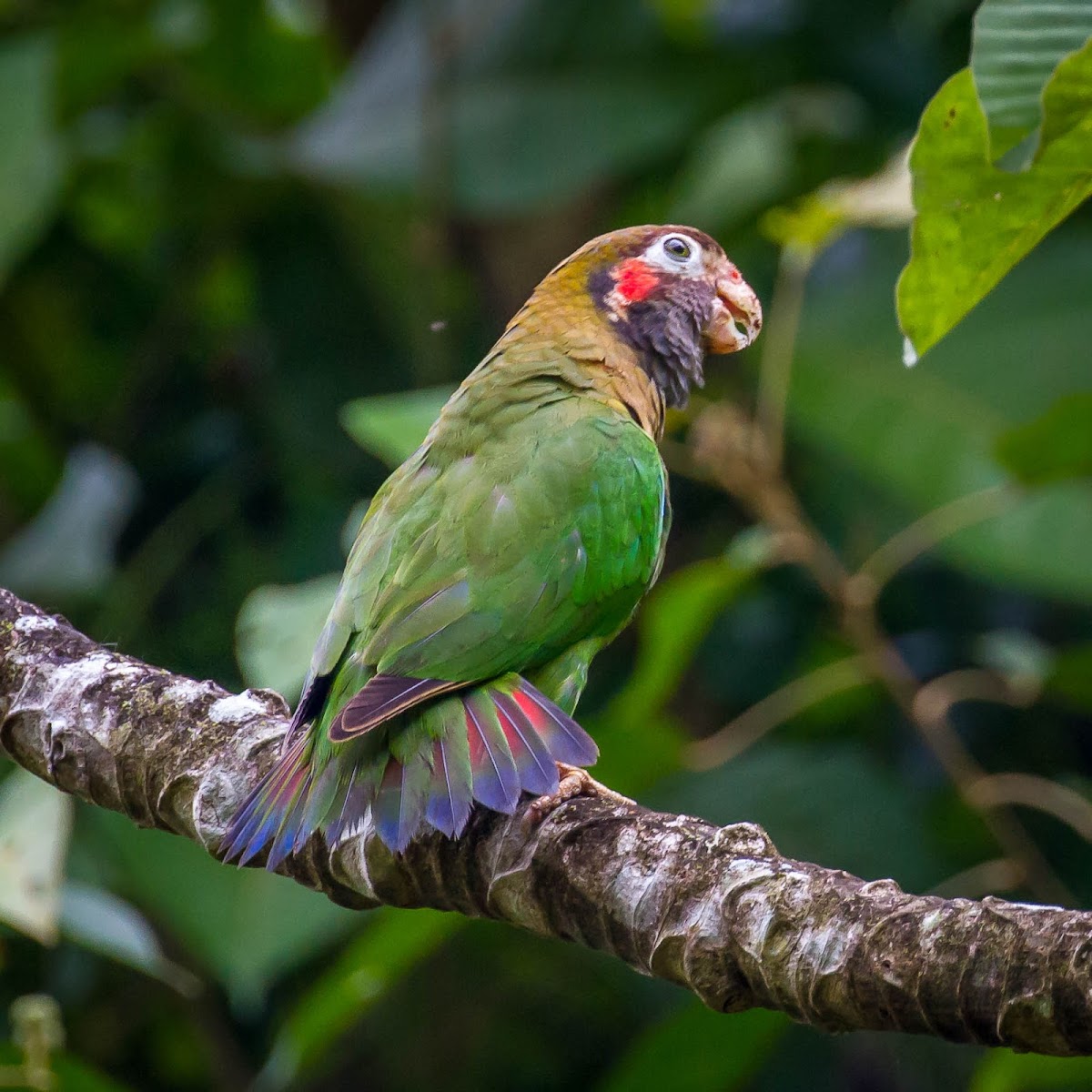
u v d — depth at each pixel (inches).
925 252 224.2
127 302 534.6
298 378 505.4
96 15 495.8
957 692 394.0
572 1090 446.3
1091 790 419.5
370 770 245.6
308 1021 340.2
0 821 271.3
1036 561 394.0
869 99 512.1
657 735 367.2
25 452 481.1
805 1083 447.2
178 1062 480.7
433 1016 447.5
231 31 519.2
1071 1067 311.3
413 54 509.4
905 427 425.4
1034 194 217.8
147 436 515.2
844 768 429.4
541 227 543.5
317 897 348.2
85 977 447.5
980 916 180.4
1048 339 423.8
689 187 525.7
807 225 384.5
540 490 289.3
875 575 388.8
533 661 281.9
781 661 486.3
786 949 192.1
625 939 211.5
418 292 506.0
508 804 225.1
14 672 264.2
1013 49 210.5
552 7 501.4
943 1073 436.8
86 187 539.5
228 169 518.6
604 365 332.8
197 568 489.1
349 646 271.1
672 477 516.4
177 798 249.8
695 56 502.0
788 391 429.1
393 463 367.6
